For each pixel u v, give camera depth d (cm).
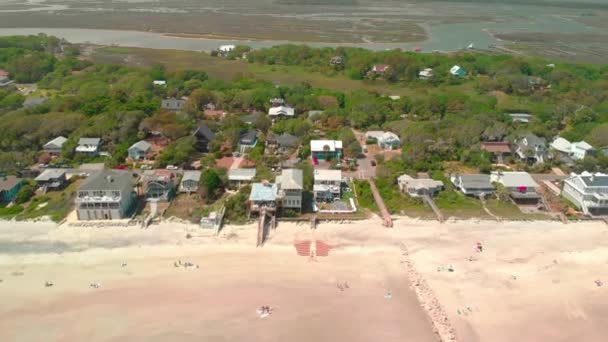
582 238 7881
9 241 7438
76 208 8019
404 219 8356
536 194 8962
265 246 7438
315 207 8556
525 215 8538
